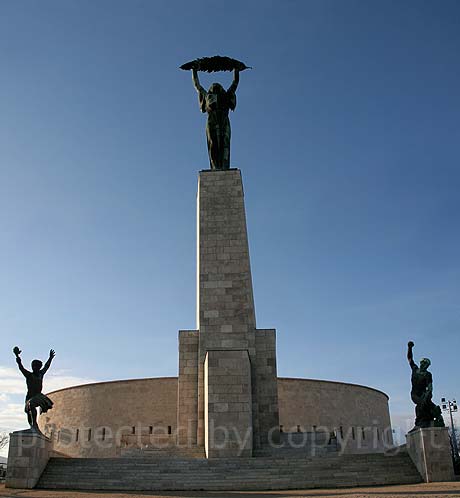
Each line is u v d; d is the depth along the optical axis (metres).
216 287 33.34
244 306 32.88
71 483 21.52
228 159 37.41
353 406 47.53
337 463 22.83
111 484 21.22
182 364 32.59
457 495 16.33
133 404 43.66
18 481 21.30
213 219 35.00
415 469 22.30
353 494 17.53
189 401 31.81
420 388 23.16
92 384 45.84
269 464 22.78
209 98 37.66
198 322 32.84
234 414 28.25
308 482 21.03
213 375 29.00
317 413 44.44
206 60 38.19
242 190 35.78
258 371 31.75
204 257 34.09
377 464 22.72
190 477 21.61
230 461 22.97
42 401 23.58
